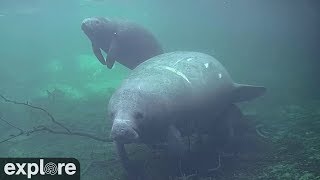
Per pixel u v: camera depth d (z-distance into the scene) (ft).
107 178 20.83
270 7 79.10
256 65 71.87
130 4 139.03
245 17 86.84
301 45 73.51
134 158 22.70
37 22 143.13
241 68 69.10
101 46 26.86
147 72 19.84
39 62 101.76
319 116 32.14
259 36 82.74
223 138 24.53
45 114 38.99
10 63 100.99
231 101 24.54
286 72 62.49
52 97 52.85
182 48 92.32
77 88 67.10
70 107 45.52
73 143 29.07
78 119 37.76
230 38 87.10
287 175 18.83
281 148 23.61
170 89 19.22
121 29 25.89
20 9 117.29
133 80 19.29
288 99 41.93
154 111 18.44
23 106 49.01
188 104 20.11
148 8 126.11
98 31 25.55
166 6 108.27
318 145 23.30
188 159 21.81
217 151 23.52
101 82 73.72
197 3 96.17
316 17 70.74
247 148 24.07
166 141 20.25
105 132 30.91
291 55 72.90
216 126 24.43
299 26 74.38
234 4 87.15
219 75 22.56
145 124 18.34
